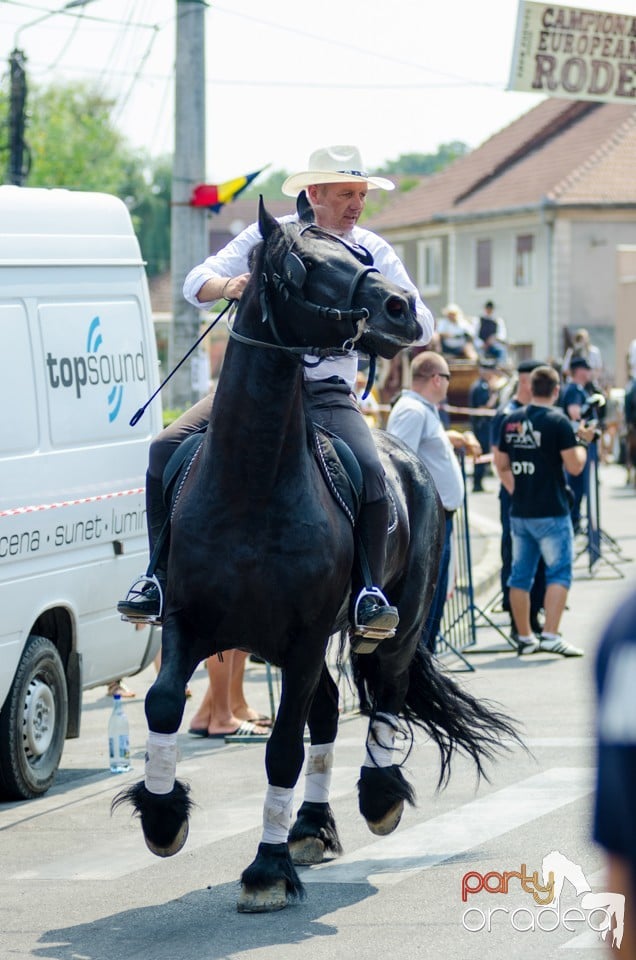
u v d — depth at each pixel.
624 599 2.86
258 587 8.05
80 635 12.38
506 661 17.94
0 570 11.19
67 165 110.44
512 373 45.94
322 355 7.84
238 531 8.05
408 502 10.15
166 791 8.11
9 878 9.38
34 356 11.94
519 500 18.17
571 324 74.94
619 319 68.06
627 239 75.19
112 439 12.97
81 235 12.89
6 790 11.59
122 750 12.65
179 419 9.12
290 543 8.06
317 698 9.58
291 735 8.37
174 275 25.22
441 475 15.97
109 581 12.80
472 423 42.38
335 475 8.56
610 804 2.79
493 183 84.19
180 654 8.20
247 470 7.98
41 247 12.26
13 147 45.84
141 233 133.00
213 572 8.06
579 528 25.44
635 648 2.78
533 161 82.38
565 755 12.34
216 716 13.91
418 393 15.91
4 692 11.24
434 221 86.88
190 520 8.14
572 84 26.94
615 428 50.69
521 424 18.06
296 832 9.49
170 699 8.02
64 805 11.48
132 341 13.46
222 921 8.27
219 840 10.12
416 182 150.50
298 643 8.26
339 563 8.34
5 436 11.42
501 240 80.62
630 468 42.22
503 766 12.01
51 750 12.02
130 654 13.34
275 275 7.78
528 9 26.17
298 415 8.13
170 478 8.72
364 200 9.66
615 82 27.16
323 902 8.57
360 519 8.82
